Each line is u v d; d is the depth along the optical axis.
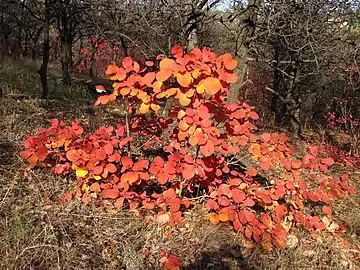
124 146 4.75
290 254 3.34
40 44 20.69
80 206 3.54
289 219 3.67
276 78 11.96
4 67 9.86
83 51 19.61
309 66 10.72
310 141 9.95
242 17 6.67
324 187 3.48
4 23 17.36
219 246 3.35
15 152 4.39
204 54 2.87
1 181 3.68
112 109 7.73
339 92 12.78
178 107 3.32
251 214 3.17
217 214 3.31
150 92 3.24
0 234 2.96
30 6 14.84
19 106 6.33
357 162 8.19
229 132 3.32
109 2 6.95
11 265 2.67
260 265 3.20
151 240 3.27
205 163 3.43
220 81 2.89
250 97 14.52
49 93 8.67
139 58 10.55
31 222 3.14
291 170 3.51
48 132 3.50
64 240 3.04
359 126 11.23
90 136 3.51
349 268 3.42
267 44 9.18
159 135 3.97
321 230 3.80
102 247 3.09
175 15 6.82
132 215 3.55
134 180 3.29
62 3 8.59
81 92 10.12
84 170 3.30
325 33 6.78
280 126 11.59
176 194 3.63
